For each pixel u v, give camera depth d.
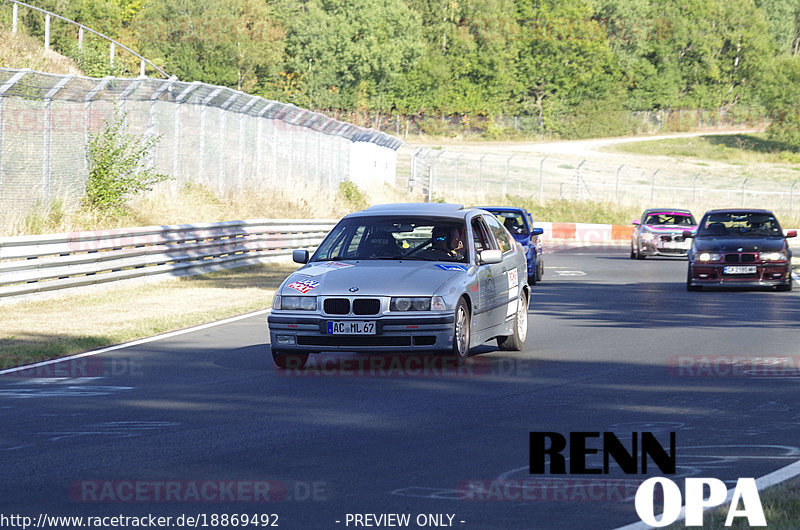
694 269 45.19
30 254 36.56
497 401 19.55
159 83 58.25
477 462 14.74
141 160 56.91
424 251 24.98
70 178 50.66
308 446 15.75
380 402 19.47
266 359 25.16
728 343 28.16
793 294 43.97
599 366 24.11
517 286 27.17
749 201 140.25
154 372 23.12
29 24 130.38
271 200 69.06
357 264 24.22
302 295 22.94
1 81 43.84
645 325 32.41
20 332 29.28
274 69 199.12
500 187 136.12
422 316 22.55
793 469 14.12
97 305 36.31
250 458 14.98
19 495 13.00
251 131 70.50
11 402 19.53
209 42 181.88
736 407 18.98
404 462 14.74
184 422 17.59
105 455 15.18
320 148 85.25
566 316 35.00
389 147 114.12
